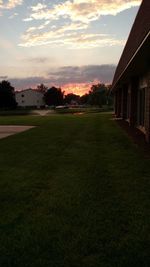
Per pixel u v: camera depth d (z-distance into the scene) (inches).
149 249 130.7
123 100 933.2
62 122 906.1
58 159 314.8
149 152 344.8
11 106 2883.9
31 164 292.8
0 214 170.9
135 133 545.0
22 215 168.9
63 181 230.8
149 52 311.3
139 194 198.2
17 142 459.2
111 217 163.5
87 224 155.6
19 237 143.6
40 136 536.1
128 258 124.3
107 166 276.5
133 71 503.2
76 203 184.9
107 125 745.6
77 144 423.2
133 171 255.9
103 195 197.8
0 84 2913.4
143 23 267.0
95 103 3228.3
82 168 271.0
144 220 159.2
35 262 123.1
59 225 155.3
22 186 220.5
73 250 131.1
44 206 181.2
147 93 427.2
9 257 127.3
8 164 295.3
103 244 135.4
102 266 119.5
